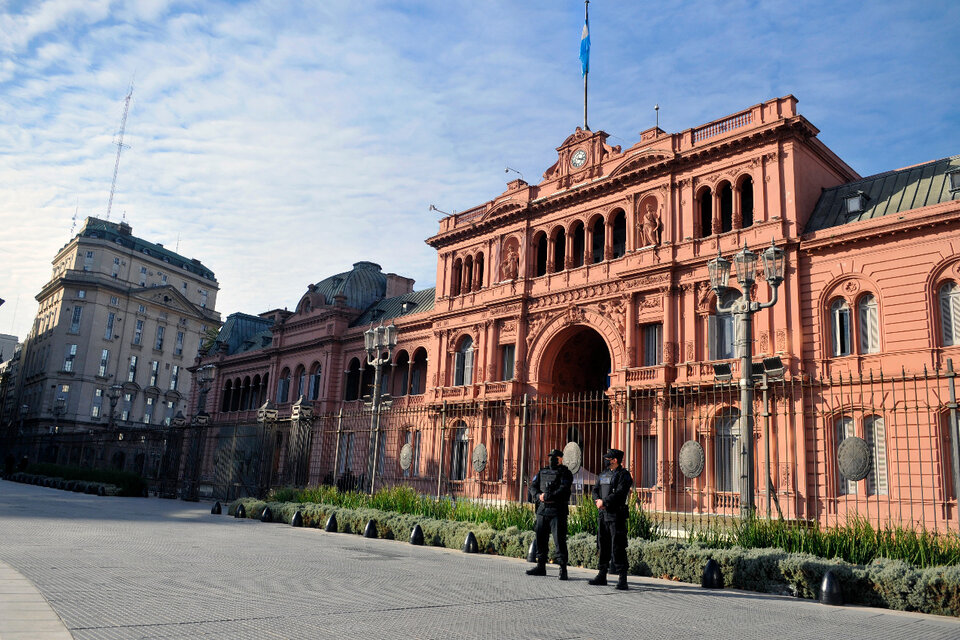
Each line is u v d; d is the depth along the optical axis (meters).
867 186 30.72
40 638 6.68
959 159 28.48
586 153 39.69
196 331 106.94
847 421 27.25
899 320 26.75
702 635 8.73
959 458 13.40
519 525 19.08
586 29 42.16
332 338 56.06
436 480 42.12
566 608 10.23
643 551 15.05
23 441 70.88
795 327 29.05
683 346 32.56
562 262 41.22
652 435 32.75
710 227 33.91
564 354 40.09
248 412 65.50
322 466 45.12
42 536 16.31
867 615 11.03
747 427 16.06
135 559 13.10
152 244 106.75
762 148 31.55
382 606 9.57
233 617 8.26
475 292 44.47
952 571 11.41
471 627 8.46
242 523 24.50
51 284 95.44
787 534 14.70
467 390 42.59
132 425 95.69
